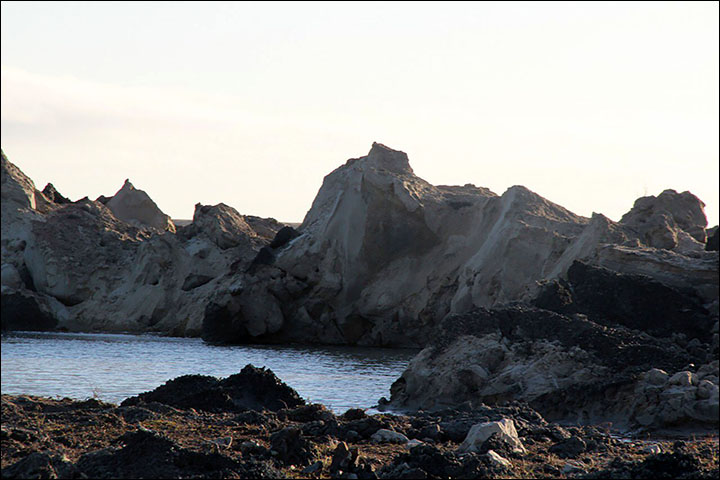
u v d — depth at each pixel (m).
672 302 49.75
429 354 44.06
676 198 82.75
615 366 39.75
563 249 74.69
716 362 38.12
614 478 20.30
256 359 68.56
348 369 61.00
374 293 87.44
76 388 46.72
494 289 77.25
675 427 34.72
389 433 25.70
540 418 31.14
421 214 87.00
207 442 23.19
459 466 20.67
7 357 65.38
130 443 20.22
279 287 89.12
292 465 21.27
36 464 18.59
